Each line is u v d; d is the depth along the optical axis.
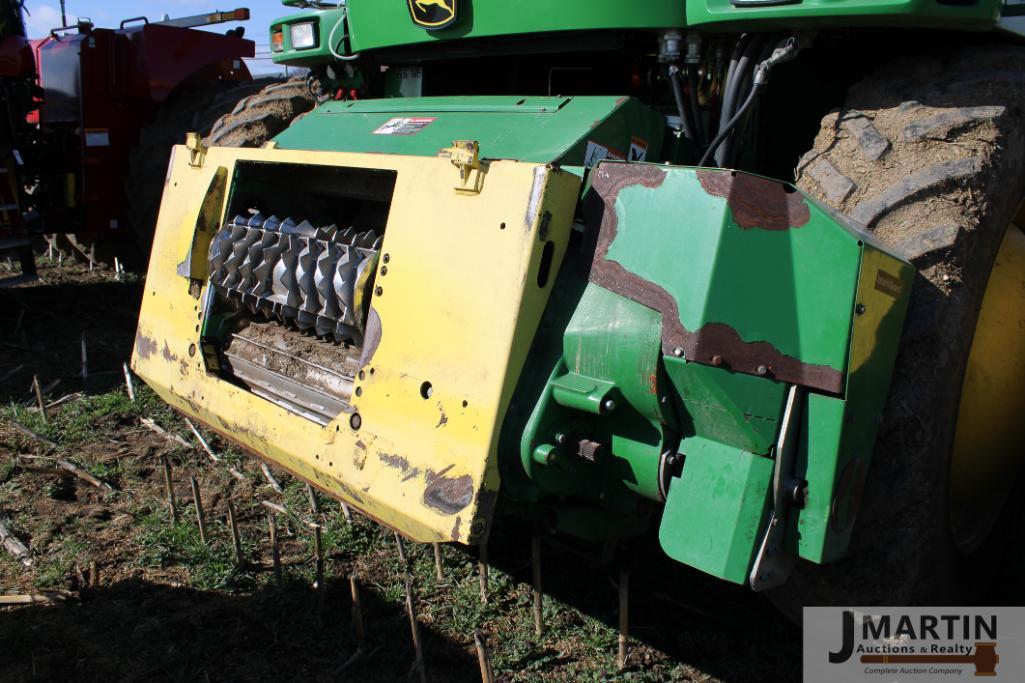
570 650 2.72
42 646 2.69
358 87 3.97
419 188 2.63
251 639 2.74
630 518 2.64
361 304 2.75
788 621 2.93
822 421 2.12
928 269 2.34
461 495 2.31
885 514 2.31
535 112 3.00
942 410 2.34
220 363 3.31
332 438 2.68
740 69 2.77
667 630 2.86
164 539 3.28
